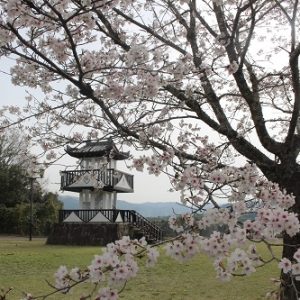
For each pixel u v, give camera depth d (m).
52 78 5.70
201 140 6.56
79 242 24.53
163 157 4.46
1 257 15.23
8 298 9.28
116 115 5.46
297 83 4.95
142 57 4.29
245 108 7.85
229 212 3.06
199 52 5.55
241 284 10.39
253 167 3.88
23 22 4.07
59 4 3.83
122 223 24.39
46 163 5.85
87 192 26.12
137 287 10.39
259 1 5.68
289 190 4.97
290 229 2.82
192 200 3.66
